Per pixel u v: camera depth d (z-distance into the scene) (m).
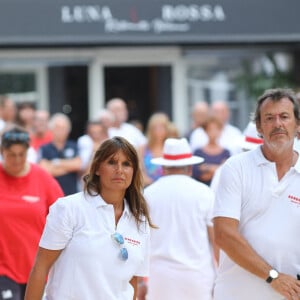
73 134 44.62
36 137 36.34
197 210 19.73
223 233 15.45
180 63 45.41
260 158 15.52
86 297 14.27
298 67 45.81
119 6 41.31
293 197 15.39
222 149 30.81
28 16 40.59
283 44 43.38
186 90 45.94
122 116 37.59
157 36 41.53
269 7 42.56
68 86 44.47
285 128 15.31
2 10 40.44
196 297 19.66
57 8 40.88
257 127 15.85
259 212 15.47
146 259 15.15
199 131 34.78
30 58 43.16
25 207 19.36
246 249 15.25
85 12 41.03
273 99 15.41
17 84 43.91
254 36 42.31
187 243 19.67
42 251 14.51
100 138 35.19
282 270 15.41
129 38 41.28
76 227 14.41
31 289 14.52
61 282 14.39
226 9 42.16
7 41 40.38
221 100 46.78
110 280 14.43
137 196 14.89
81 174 34.50
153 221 19.80
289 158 15.53
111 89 45.00
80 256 14.30
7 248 19.23
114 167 14.49
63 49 43.38
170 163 20.16
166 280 19.66
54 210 14.48
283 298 15.51
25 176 19.72
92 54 44.09
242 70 46.78
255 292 15.59
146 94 45.53
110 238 14.47
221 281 16.02
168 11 41.59
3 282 19.14
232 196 15.49
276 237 15.37
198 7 41.88
